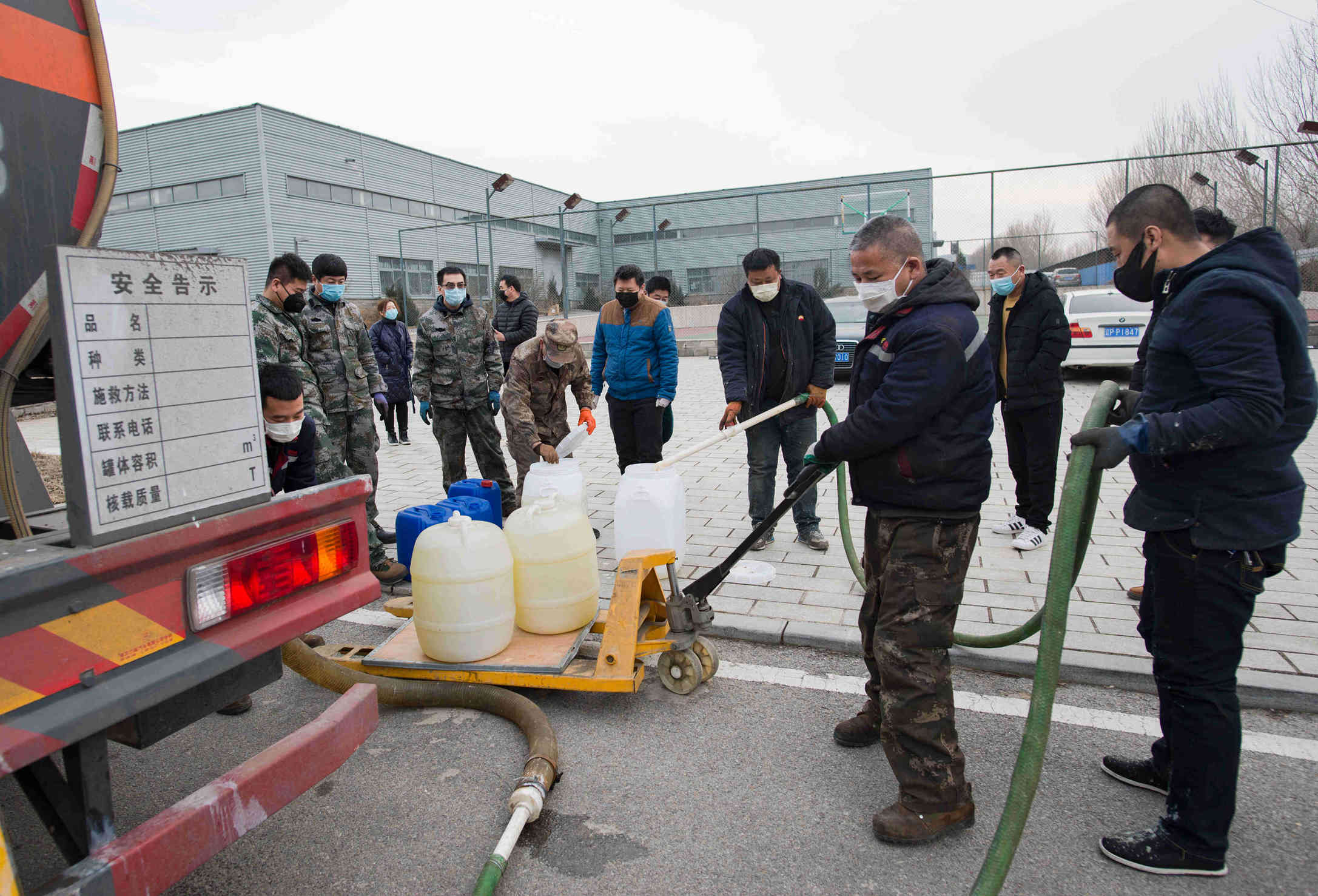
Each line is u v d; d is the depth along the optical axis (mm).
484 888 2109
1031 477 4867
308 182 26641
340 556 2176
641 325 5531
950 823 2371
